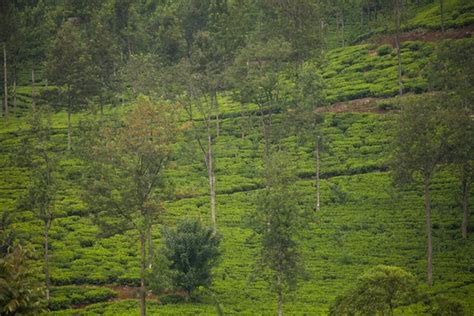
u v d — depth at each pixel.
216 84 140.62
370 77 194.38
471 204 123.62
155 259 89.25
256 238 122.62
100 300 100.31
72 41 176.12
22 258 52.19
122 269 109.31
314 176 146.75
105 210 91.19
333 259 111.56
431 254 100.69
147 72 176.25
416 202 128.12
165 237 101.50
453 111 106.62
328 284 102.56
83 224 129.62
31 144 111.75
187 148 157.50
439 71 151.25
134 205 90.25
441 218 120.69
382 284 71.75
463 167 110.44
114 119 177.38
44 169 107.50
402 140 105.69
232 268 110.62
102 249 118.19
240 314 91.06
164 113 93.75
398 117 107.62
